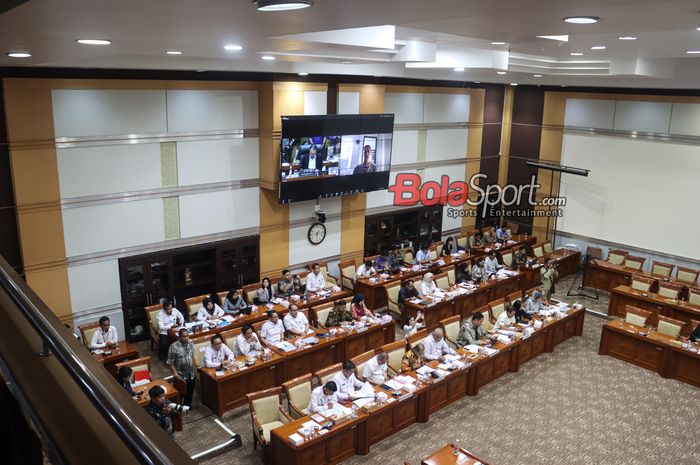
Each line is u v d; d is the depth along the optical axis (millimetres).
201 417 9016
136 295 11445
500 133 18641
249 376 9312
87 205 10578
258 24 3863
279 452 7484
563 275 16953
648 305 13375
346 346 10695
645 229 15898
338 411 7895
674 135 15016
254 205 12953
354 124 13344
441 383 9211
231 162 12391
